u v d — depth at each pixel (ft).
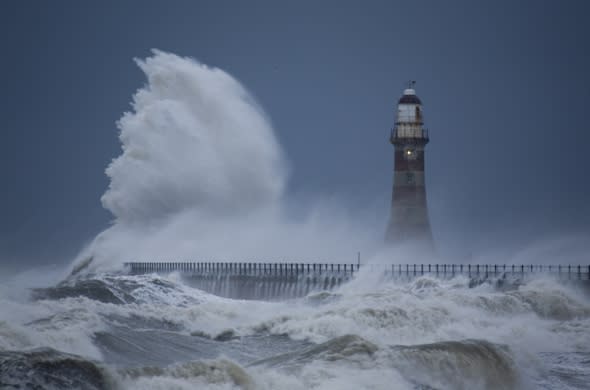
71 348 390.63
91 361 319.27
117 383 316.81
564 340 518.78
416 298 597.93
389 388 365.40
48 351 321.32
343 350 397.60
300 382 353.51
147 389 319.27
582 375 440.04
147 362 396.78
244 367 358.64
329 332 494.59
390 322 513.45
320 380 360.69
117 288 639.35
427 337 495.41
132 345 421.18
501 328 529.86
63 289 616.39
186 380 332.19
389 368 384.27
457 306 564.30
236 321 524.11
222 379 337.31
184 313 526.57
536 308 633.20
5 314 447.42
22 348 329.31
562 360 470.80
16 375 306.14
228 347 456.86
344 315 513.86
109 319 484.74
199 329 498.28
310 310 544.62
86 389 309.63
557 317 633.20
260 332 500.33
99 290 626.23
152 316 511.81
